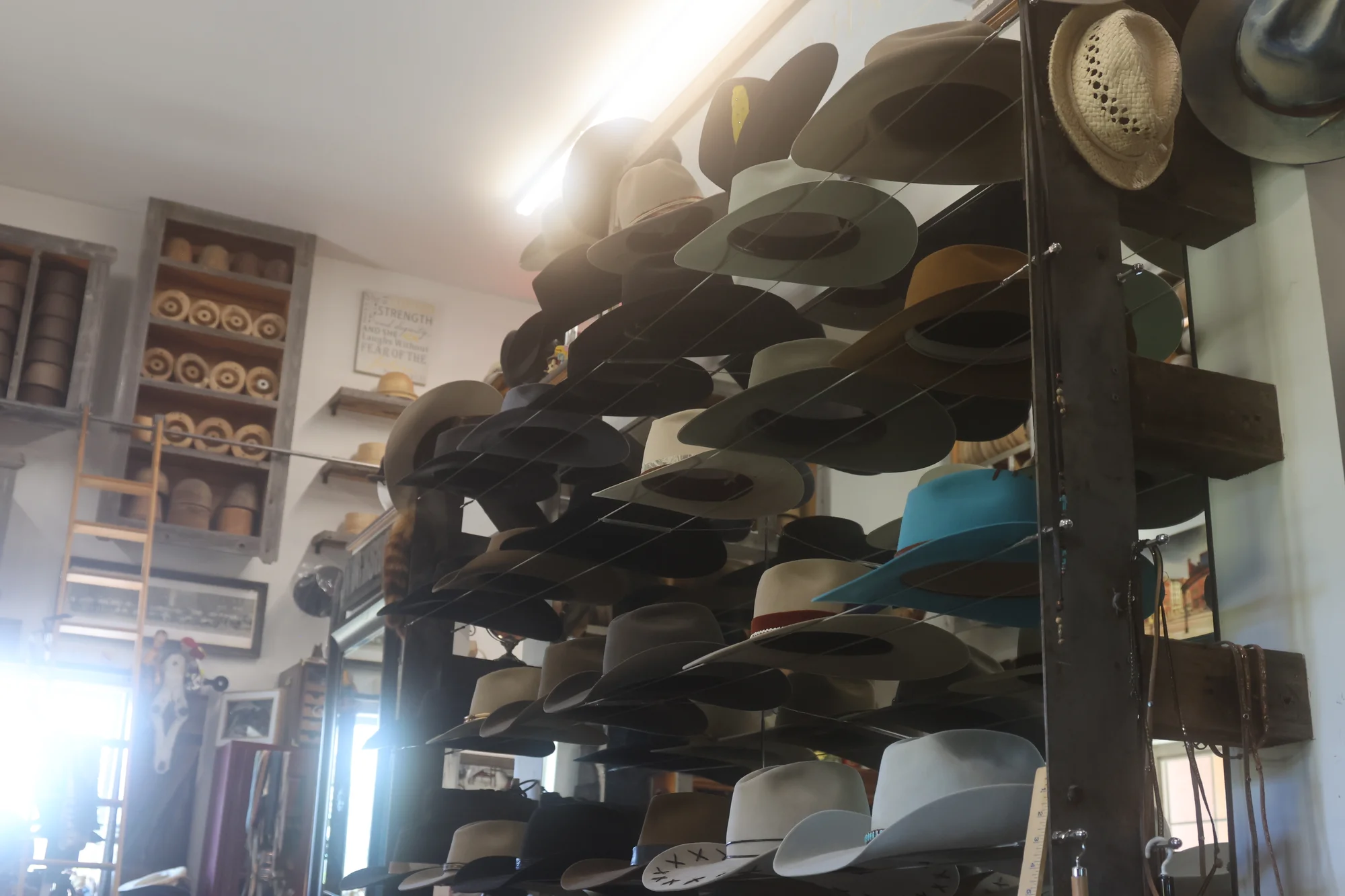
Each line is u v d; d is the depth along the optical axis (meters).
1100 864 1.34
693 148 3.41
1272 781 1.65
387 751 3.78
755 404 1.98
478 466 2.96
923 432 2.05
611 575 2.81
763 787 2.04
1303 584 1.67
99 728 6.35
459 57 5.84
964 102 1.83
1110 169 1.62
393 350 7.62
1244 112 1.78
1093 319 1.56
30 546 6.47
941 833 1.58
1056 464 1.47
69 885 5.82
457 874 2.85
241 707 6.54
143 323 6.67
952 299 1.67
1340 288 1.73
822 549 2.31
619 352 2.37
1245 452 1.70
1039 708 1.97
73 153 6.66
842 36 2.87
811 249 2.07
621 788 2.96
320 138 6.49
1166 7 1.83
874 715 2.18
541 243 3.70
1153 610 1.65
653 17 5.43
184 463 6.83
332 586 6.84
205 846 6.20
